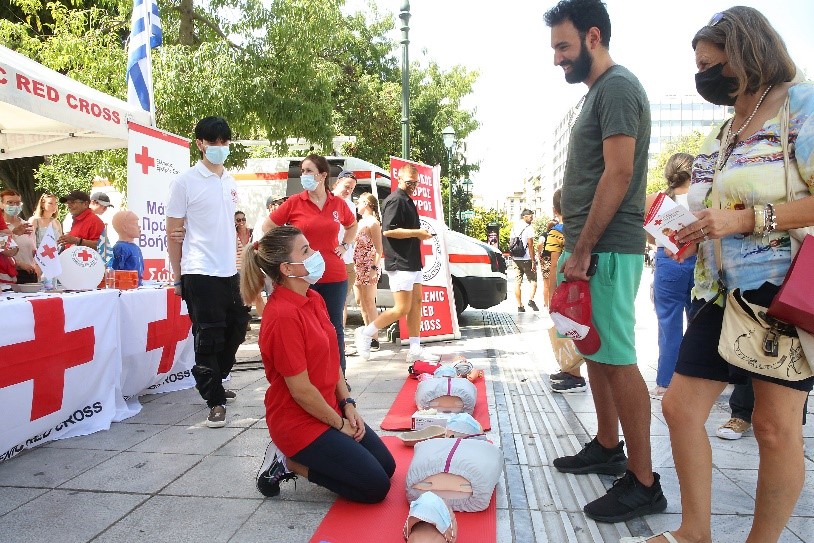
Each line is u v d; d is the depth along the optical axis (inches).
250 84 423.2
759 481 84.5
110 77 410.3
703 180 94.3
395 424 162.2
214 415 164.6
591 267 111.8
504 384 215.6
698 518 90.1
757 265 81.8
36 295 157.4
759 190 81.9
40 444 150.1
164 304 199.5
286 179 400.2
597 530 105.4
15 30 452.1
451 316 319.3
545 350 285.4
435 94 1073.5
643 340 317.1
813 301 74.2
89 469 134.1
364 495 113.1
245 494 120.8
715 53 85.4
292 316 111.3
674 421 91.7
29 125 288.0
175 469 134.0
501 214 1646.2
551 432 158.6
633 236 113.0
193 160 417.7
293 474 119.3
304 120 449.7
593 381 128.3
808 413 171.6
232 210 174.2
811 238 77.3
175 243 165.9
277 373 114.0
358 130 850.1
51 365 147.6
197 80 402.0
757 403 84.0
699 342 90.0
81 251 181.5
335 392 125.4
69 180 647.8
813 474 128.3
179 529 106.1
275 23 438.9
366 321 281.4
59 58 414.0
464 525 106.1
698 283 92.0
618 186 107.0
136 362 185.2
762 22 82.4
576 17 113.3
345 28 809.5
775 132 81.9
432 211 319.6
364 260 276.5
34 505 115.6
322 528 104.7
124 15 426.6
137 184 242.8
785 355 78.7
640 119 110.2
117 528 106.4
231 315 174.7
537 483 125.6
